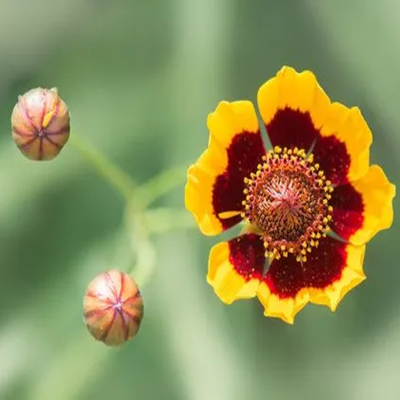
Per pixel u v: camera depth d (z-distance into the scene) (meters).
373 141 0.42
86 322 0.36
